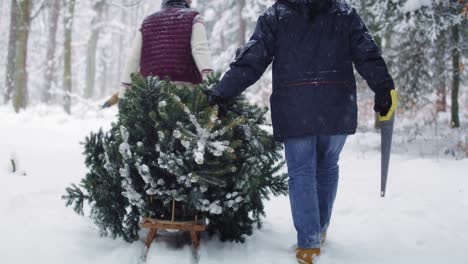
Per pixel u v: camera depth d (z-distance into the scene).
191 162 2.65
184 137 2.59
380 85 2.70
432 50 9.18
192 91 2.92
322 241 3.14
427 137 9.41
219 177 2.72
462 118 11.66
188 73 3.47
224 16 26.72
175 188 2.76
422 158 7.27
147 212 2.81
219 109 2.79
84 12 34.16
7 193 4.05
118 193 2.88
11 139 7.95
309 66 2.74
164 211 2.88
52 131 10.18
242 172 2.73
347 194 4.78
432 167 6.16
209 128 2.63
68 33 20.83
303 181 2.80
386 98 2.68
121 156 2.80
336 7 2.79
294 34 2.76
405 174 5.84
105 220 2.90
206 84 3.04
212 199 2.81
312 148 2.81
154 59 3.48
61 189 4.37
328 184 3.05
